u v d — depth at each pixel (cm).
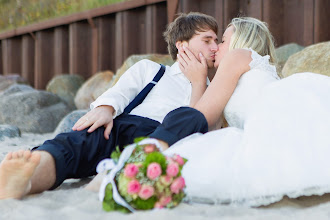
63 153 225
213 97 230
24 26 923
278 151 196
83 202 196
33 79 936
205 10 595
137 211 179
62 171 223
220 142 206
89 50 806
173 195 183
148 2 658
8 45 984
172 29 294
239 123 235
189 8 598
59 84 755
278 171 193
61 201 202
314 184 193
